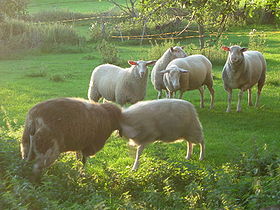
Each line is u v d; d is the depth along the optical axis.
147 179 6.62
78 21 43.06
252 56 12.40
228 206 5.05
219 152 8.57
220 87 16.30
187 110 7.71
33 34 29.77
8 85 16.89
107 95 11.20
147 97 14.62
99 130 6.79
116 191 6.24
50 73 19.88
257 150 7.16
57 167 6.46
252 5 11.59
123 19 34.62
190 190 5.80
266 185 5.77
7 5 37.78
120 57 24.17
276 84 16.50
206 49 22.14
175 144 9.25
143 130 7.43
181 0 11.27
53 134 6.11
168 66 11.91
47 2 57.44
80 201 5.49
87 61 24.09
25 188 5.11
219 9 10.98
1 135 7.20
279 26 36.97
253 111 12.17
